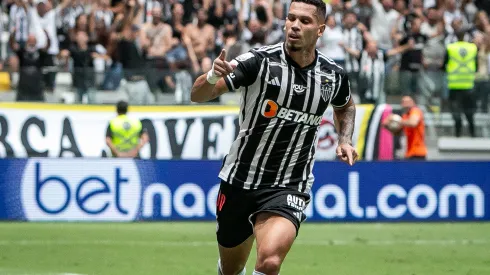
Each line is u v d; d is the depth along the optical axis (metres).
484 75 38.19
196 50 42.16
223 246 14.72
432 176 34.38
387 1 45.62
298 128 14.02
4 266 22.75
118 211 32.56
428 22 45.59
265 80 13.71
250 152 14.05
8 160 32.03
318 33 13.81
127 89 36.19
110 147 35.38
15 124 35.22
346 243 28.50
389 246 27.95
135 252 25.66
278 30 43.09
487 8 50.91
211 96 13.58
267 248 13.26
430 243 28.86
